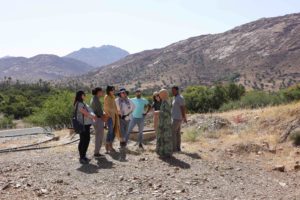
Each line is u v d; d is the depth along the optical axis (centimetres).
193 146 1369
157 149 1146
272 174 1030
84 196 750
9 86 13662
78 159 1092
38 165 1010
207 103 4147
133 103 1252
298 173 1047
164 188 825
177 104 1230
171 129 1151
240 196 800
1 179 852
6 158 1134
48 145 1438
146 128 1869
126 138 1245
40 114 2592
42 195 743
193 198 764
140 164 1040
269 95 3036
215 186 862
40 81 14912
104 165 1019
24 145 1504
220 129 1705
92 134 1614
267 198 796
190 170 1002
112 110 1174
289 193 846
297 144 1360
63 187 808
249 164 1138
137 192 791
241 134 1591
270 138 1463
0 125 4366
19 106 6919
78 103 1038
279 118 1616
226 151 1285
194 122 1839
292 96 2881
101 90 1119
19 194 742
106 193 777
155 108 1316
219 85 4375
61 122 2489
